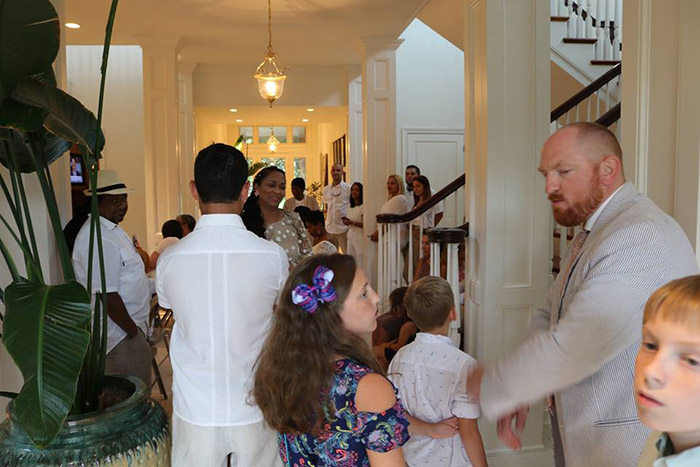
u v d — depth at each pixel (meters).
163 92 6.94
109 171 2.76
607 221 1.56
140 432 1.73
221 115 12.29
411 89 9.16
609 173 1.58
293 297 1.28
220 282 1.71
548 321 1.88
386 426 1.21
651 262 1.37
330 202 8.63
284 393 1.25
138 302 2.73
